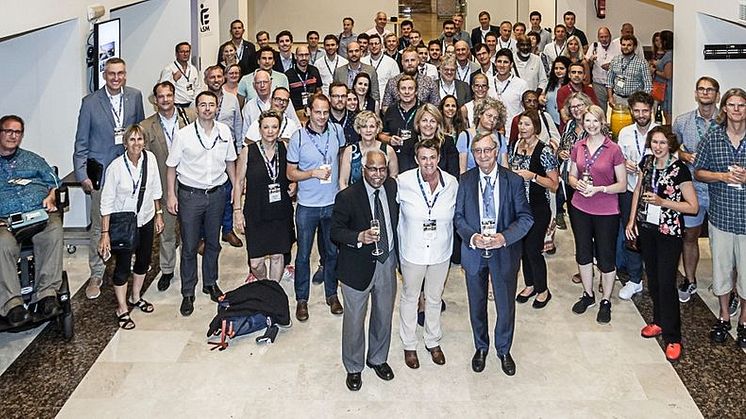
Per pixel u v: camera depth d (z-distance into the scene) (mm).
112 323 5152
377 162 3840
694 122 5336
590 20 12914
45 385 4281
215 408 4035
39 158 5105
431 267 4285
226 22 12953
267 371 4453
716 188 4617
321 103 4863
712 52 6430
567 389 4211
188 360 4598
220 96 6785
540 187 5133
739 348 4656
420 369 4453
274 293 5066
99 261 5598
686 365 4473
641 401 4074
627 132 5348
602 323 5105
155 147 5625
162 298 5625
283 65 9492
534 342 4820
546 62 10469
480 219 4148
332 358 4625
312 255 6680
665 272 4578
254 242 5086
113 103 5707
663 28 12922
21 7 5312
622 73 7758
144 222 5070
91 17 6766
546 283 5363
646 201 4566
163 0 9461
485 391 4195
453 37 11781
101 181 5508
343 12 18266
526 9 16250
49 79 6602
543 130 5855
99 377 4375
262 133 4938
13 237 4605
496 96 6973
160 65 9570
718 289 4719
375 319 4215
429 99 6672
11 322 4539
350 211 3967
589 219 5117
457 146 5289
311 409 4016
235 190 5336
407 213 4133
